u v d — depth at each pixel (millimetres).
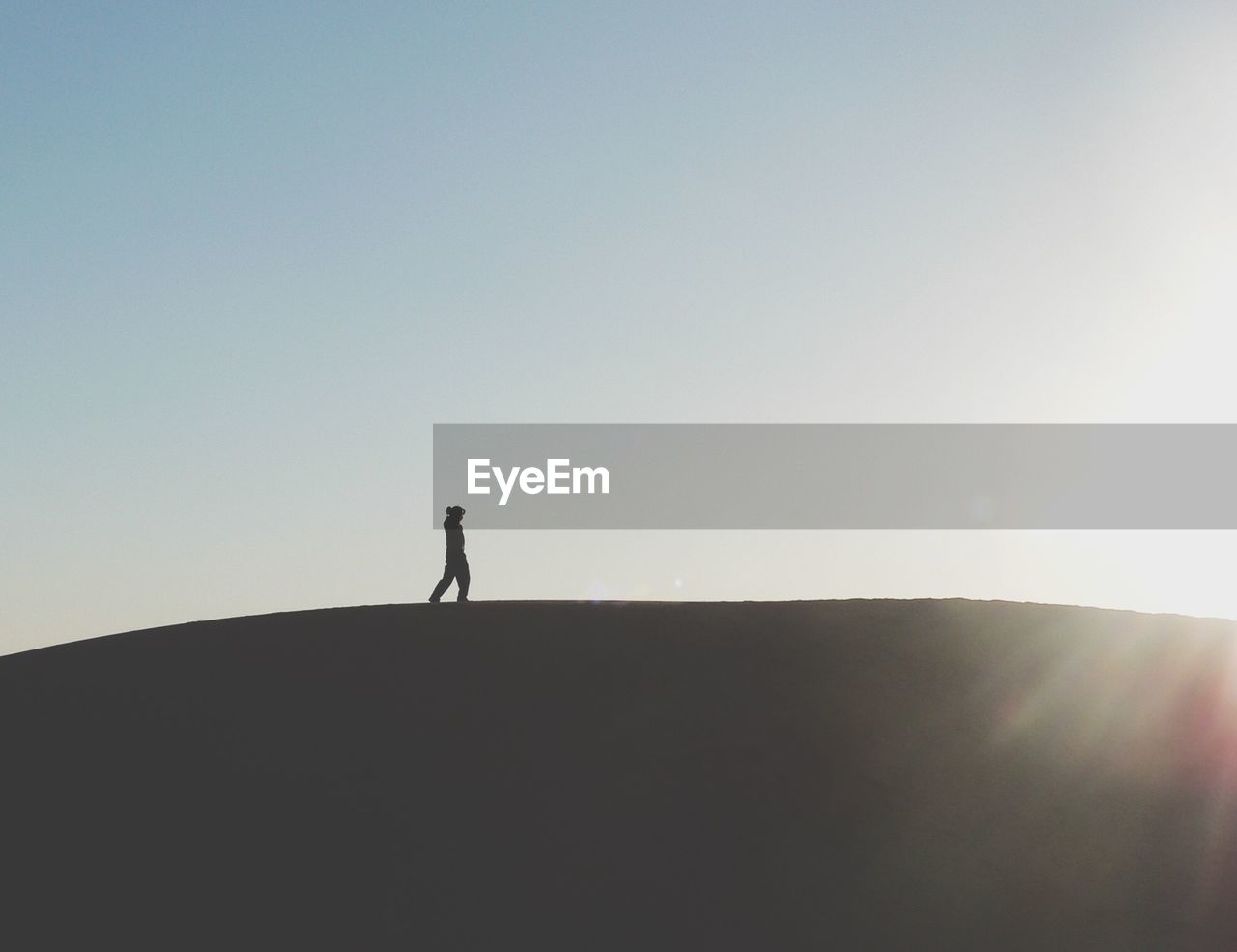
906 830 11711
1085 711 14758
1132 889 11219
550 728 12953
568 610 17125
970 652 16188
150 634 16219
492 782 11906
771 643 15805
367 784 11828
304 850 10867
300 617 16750
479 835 11094
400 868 10641
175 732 12852
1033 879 11234
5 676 14570
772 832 11422
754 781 12219
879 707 14141
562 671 14445
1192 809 12781
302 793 11680
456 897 10312
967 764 13125
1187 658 16797
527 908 10219
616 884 10555
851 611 17609
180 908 10156
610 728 13023
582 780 11992
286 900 10242
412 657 14797
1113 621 18297
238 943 9758
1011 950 10188
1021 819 12219
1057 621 18016
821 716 13734
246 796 11633
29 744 12656
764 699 14000
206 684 14008
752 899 10492
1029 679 15492
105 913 10086
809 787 12250
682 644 15523
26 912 10102
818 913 10391
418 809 11445
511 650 15062
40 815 11367
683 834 11273
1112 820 12383
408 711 13258
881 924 10344
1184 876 11539
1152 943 10445
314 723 12992
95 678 14320
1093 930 10570
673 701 13734
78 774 12039
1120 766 13508
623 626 16203
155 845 10938
